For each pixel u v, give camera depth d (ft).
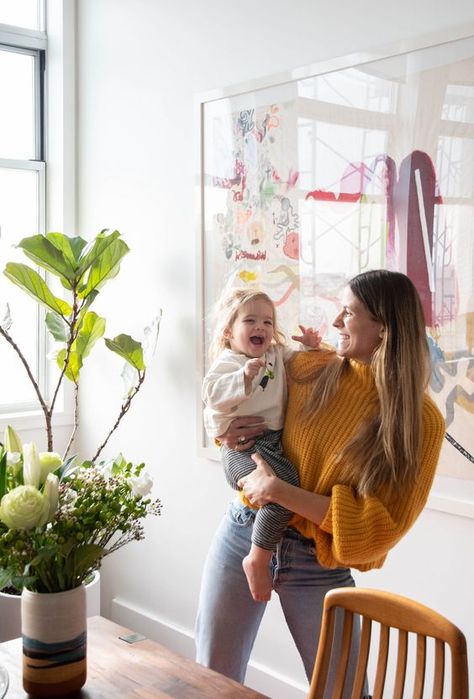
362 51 8.23
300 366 6.64
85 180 12.34
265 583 6.30
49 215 12.78
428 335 7.86
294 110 9.04
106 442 11.00
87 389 12.51
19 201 12.63
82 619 4.99
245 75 9.67
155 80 10.98
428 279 7.83
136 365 10.72
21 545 4.63
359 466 5.85
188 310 10.69
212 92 9.98
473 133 7.36
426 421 5.90
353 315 6.02
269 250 9.43
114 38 11.62
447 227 7.64
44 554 4.65
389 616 4.94
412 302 5.96
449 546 7.91
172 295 10.93
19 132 12.65
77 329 11.02
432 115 7.69
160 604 11.41
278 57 9.24
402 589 8.36
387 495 5.86
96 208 12.15
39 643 4.87
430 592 8.10
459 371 7.64
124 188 11.61
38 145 12.76
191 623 10.94
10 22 12.41
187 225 10.62
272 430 6.57
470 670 7.81
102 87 11.90
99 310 12.19
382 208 8.18
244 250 9.73
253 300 6.81
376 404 6.00
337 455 5.98
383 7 8.08
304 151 8.95
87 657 5.51
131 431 11.73
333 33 8.61
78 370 11.35
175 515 11.08
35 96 12.72
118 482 5.07
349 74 8.41
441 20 7.58
